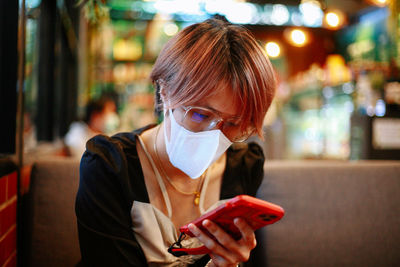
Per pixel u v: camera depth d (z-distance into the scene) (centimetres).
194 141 81
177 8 369
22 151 127
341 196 139
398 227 139
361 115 222
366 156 217
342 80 326
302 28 464
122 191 92
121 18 399
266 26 443
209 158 83
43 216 121
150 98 459
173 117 83
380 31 345
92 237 86
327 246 134
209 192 103
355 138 227
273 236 133
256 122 81
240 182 108
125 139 100
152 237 91
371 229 138
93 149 94
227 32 81
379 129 217
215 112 77
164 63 83
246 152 114
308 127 419
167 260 91
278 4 362
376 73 240
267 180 137
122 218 90
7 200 106
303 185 138
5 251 104
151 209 93
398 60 240
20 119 124
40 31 226
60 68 274
